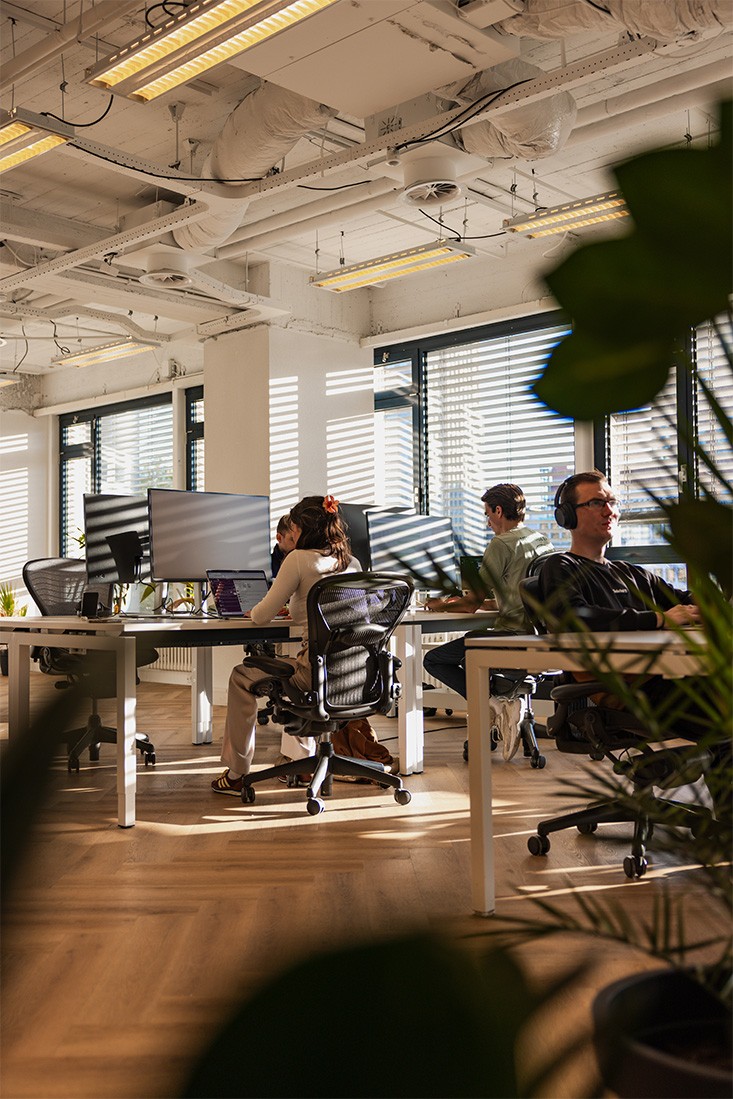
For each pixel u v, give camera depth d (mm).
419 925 239
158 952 2328
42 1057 1753
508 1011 237
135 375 10312
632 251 249
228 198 5320
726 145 243
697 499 412
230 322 7828
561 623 644
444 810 3918
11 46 4898
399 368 8312
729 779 614
